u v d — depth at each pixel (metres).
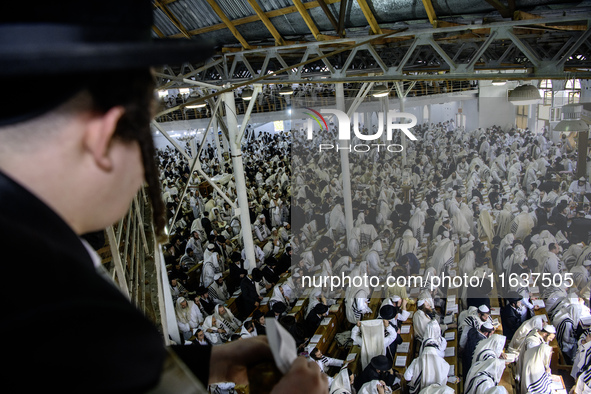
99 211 0.44
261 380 0.70
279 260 15.19
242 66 13.27
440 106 18.00
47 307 0.31
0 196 0.36
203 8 10.40
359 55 10.97
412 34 7.59
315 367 0.59
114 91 0.41
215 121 24.00
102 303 0.34
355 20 8.76
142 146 0.46
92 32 0.35
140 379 0.34
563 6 6.43
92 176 0.42
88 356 0.31
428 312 11.25
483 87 14.93
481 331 10.23
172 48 0.39
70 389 0.31
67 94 0.38
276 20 9.70
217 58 11.38
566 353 10.39
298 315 12.07
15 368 0.29
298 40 10.16
